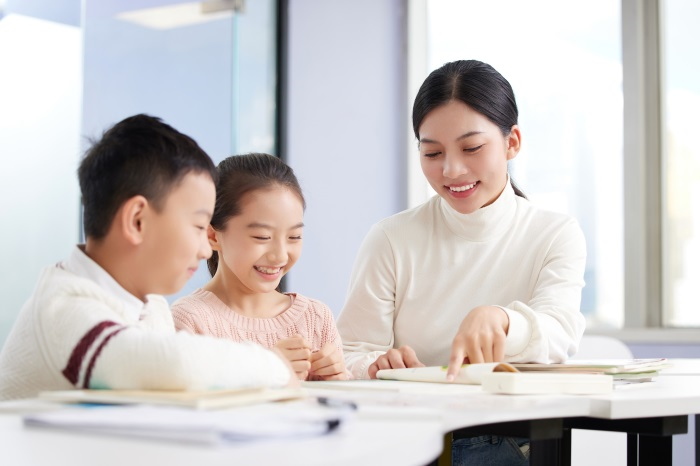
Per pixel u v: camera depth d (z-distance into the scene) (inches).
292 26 134.2
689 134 123.6
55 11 110.7
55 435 26.9
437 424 29.4
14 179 106.1
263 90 131.8
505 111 65.7
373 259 70.6
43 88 108.9
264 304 63.8
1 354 40.7
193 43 123.9
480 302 68.7
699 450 58.1
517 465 63.1
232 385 36.5
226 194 59.6
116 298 40.1
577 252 68.0
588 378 43.2
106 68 115.4
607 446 77.5
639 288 123.5
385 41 139.1
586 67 128.3
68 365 36.9
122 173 40.5
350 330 70.4
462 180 64.8
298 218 60.5
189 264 41.8
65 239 109.7
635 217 124.0
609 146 126.8
